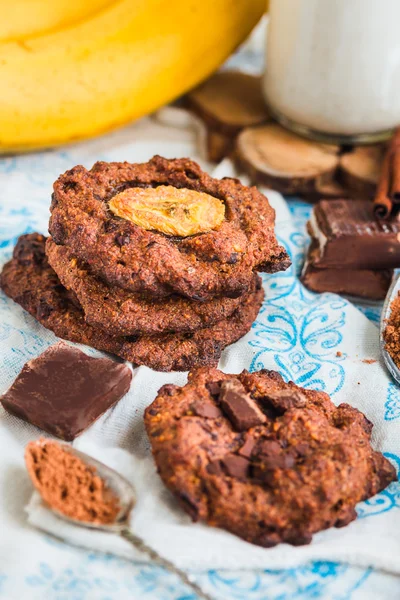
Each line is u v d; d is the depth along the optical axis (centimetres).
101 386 26
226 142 40
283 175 36
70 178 28
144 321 27
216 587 23
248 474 24
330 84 36
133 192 28
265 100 40
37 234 31
